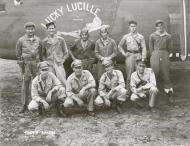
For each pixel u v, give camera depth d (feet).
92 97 16.35
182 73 22.74
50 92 16.06
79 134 14.97
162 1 19.80
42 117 16.75
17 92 20.40
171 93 18.06
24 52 16.80
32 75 16.98
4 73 24.45
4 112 17.33
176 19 19.72
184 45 19.45
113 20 19.62
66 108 17.26
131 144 14.10
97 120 16.19
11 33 20.59
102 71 17.46
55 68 17.22
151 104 16.89
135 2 19.71
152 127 15.47
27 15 20.15
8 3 20.35
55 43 17.21
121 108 17.60
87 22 19.67
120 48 17.95
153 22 19.71
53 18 19.86
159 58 17.49
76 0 19.61
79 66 15.98
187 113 16.79
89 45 17.70
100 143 14.23
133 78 16.90
